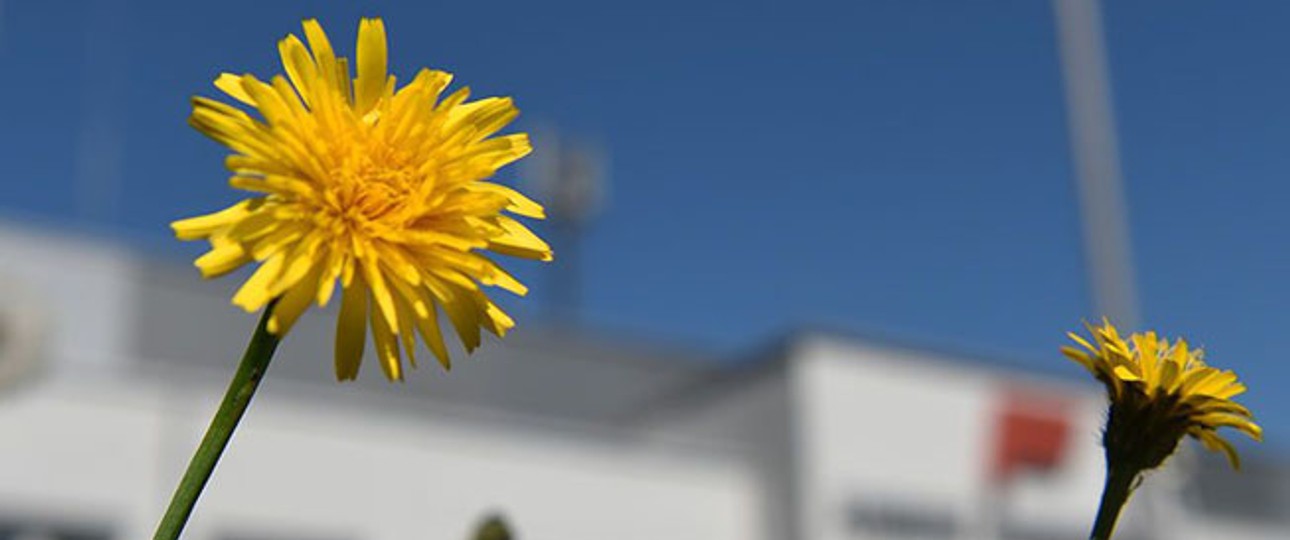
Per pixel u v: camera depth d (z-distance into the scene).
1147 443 1.27
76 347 14.89
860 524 16.62
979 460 17.47
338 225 0.99
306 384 17.17
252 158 0.97
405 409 15.02
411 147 1.05
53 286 14.77
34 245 14.66
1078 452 18.05
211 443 0.95
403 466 14.88
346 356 0.99
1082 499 17.97
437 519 14.95
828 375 16.91
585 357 20.48
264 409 14.21
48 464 12.80
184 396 13.59
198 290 16.52
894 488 16.91
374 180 1.01
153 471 13.25
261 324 0.97
